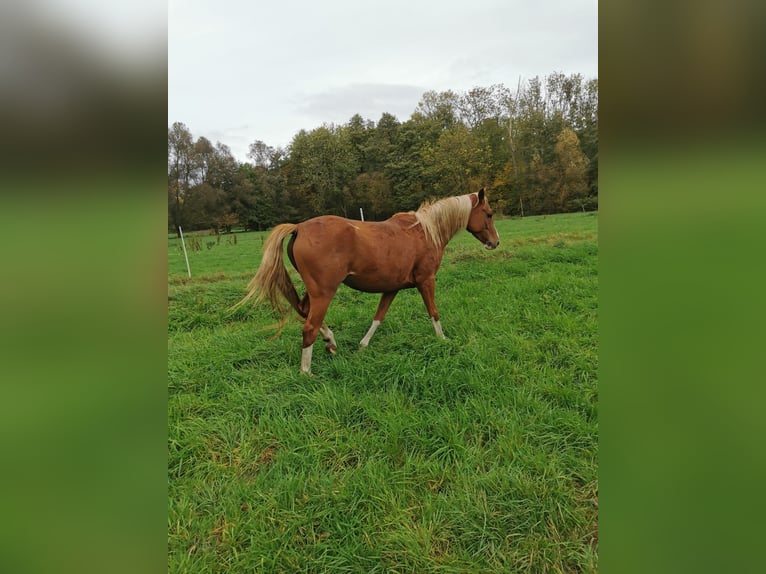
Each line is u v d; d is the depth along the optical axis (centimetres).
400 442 231
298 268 307
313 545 174
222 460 229
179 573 163
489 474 201
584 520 177
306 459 220
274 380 300
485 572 161
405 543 171
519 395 263
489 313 418
